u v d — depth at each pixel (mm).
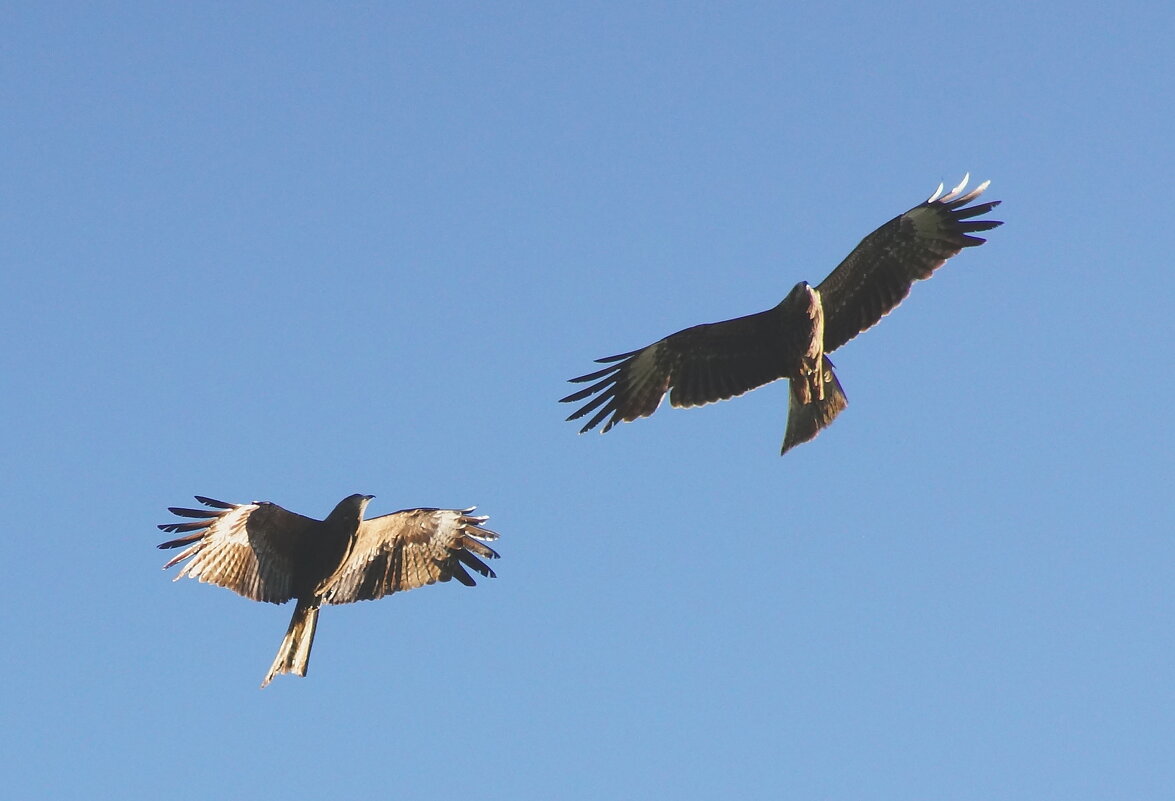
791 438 16609
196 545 14867
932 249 15930
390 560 16188
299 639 15383
